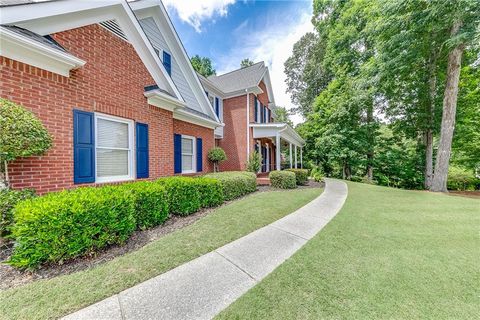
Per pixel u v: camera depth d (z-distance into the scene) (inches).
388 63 414.6
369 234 170.1
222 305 87.8
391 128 644.1
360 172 792.9
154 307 85.7
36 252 103.3
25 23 150.2
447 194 369.1
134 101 229.3
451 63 397.4
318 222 201.0
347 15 637.9
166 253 131.5
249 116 570.3
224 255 132.7
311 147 861.2
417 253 136.1
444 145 407.2
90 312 81.3
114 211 131.0
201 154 394.3
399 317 80.6
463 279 106.3
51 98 157.6
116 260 120.4
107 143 204.8
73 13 174.2
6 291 89.8
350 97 665.6
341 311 83.8
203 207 237.0
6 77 135.4
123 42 217.0
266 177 527.5
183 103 285.0
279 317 80.8
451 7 317.7
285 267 118.9
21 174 141.6
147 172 244.5
